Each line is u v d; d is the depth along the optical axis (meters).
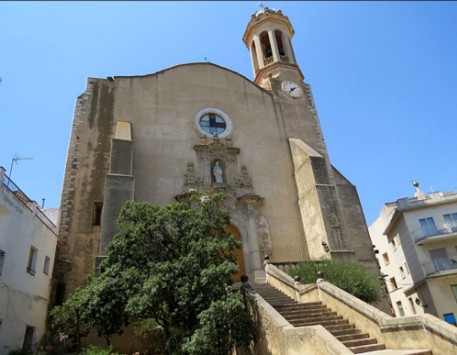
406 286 35.09
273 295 16.70
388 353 10.04
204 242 13.35
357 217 25.30
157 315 12.82
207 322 10.95
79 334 14.52
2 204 12.91
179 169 23.69
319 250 22.23
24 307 14.41
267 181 25.36
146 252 13.81
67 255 18.83
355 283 16.66
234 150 25.41
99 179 21.66
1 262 12.63
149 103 25.44
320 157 24.58
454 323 27.39
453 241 30.41
